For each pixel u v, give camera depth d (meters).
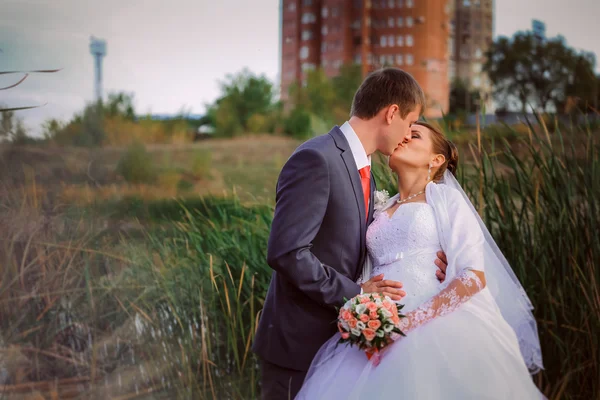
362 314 1.78
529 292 2.63
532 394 1.90
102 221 3.05
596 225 2.64
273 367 2.00
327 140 1.97
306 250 1.84
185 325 2.67
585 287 2.60
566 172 2.72
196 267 2.84
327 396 1.87
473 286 1.91
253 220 3.09
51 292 2.66
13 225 2.78
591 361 2.56
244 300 2.74
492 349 1.89
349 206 1.93
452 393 1.78
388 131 2.00
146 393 2.46
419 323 1.87
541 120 2.82
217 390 2.49
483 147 2.76
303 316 1.95
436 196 2.09
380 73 2.04
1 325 2.59
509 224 2.68
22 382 2.45
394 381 1.79
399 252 2.06
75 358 2.56
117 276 2.78
